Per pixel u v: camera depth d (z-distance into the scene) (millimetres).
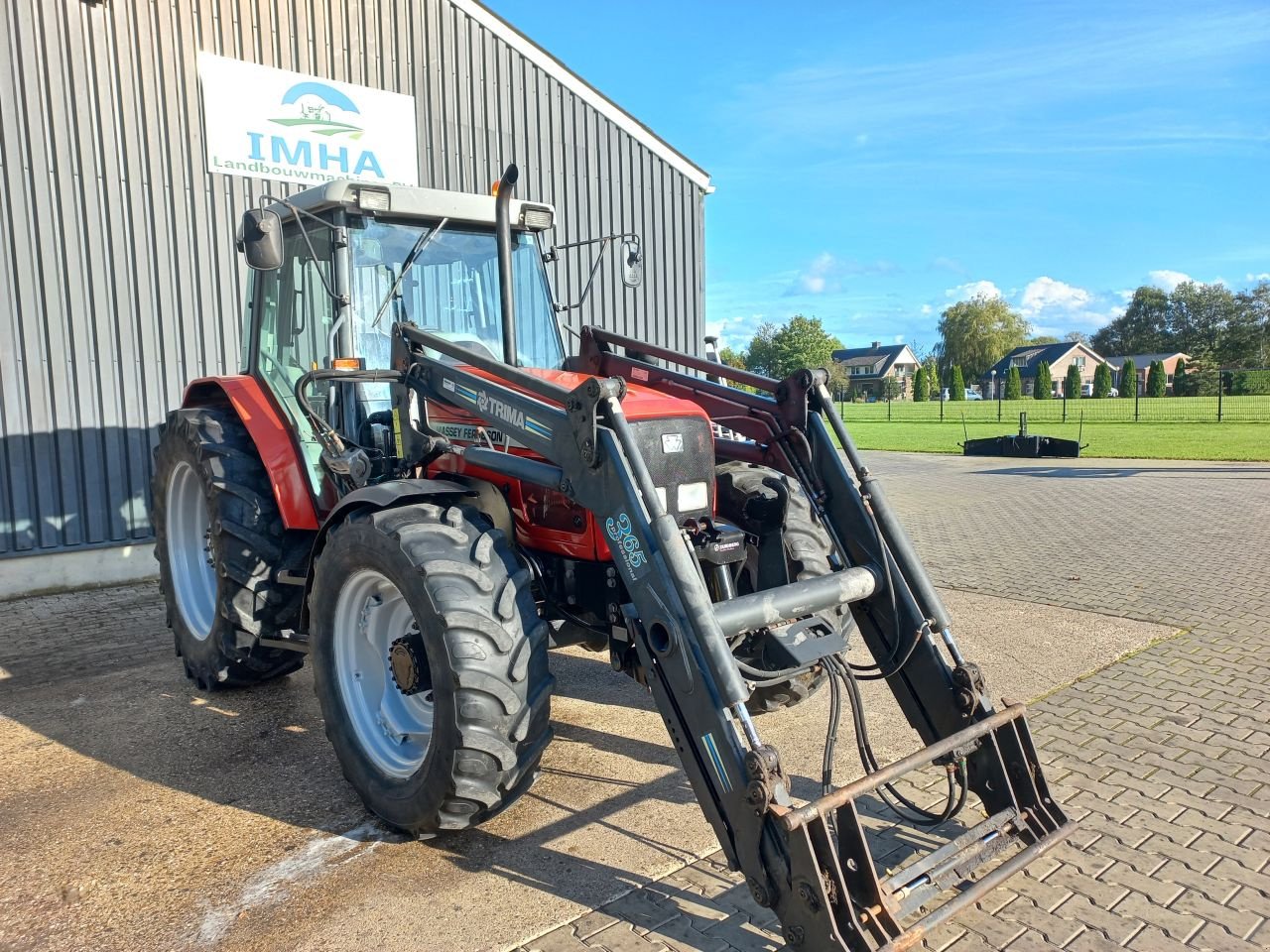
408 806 3166
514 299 4699
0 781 3822
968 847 2826
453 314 4465
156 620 6559
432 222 4387
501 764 3002
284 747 4180
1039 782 2986
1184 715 4328
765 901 2490
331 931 2721
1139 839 3223
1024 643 5496
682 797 3619
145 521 7871
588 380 2955
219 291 8117
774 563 3766
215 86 8008
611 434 2936
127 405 7719
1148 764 3811
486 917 2787
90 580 7625
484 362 3412
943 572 7609
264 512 4613
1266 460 16547
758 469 4082
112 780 3818
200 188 7992
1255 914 2783
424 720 3482
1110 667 5035
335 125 8727
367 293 4188
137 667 5406
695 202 11672
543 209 4734
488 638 3014
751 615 2848
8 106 7055
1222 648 5340
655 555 2775
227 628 4574
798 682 3713
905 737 4137
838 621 3848
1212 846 3176
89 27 7379
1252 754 3898
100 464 7617
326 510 4430
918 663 3262
